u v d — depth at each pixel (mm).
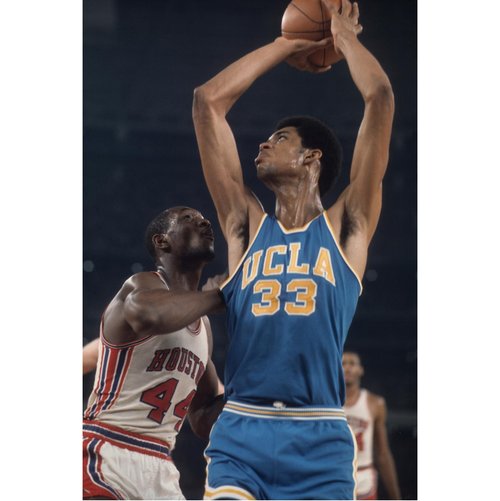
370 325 11828
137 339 4270
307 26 4164
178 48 11648
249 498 3518
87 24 11492
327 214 3949
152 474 4332
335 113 11680
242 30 11609
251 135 11602
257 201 4102
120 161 11750
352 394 7543
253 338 3750
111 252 11648
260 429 3670
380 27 10805
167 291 3971
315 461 3645
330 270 3812
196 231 4445
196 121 4082
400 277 11898
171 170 11797
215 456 3703
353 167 3949
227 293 3922
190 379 4391
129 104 11672
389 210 11805
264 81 11734
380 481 9914
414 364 11734
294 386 3689
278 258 3844
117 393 4328
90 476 4230
